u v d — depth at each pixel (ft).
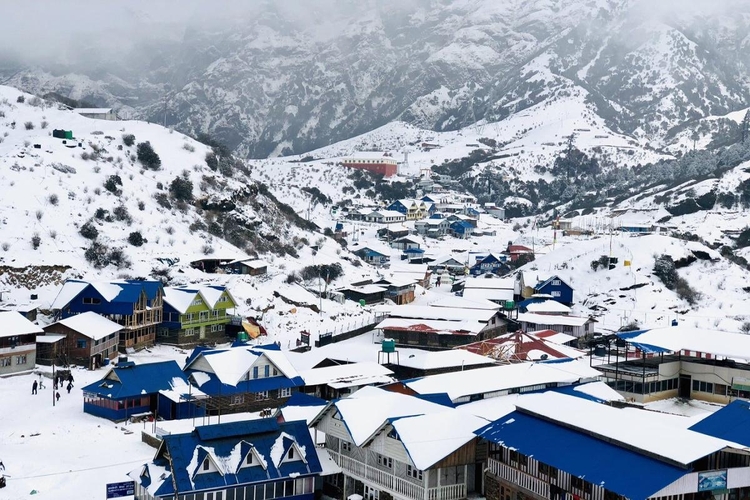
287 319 437.58
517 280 532.32
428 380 254.68
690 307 484.74
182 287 405.18
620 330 440.45
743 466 162.91
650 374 293.43
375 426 199.31
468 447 189.06
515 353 336.70
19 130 605.31
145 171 570.05
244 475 187.62
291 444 196.75
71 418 264.72
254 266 490.49
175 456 184.96
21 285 398.21
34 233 433.48
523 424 189.47
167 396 264.52
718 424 191.62
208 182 595.06
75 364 331.16
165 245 487.61
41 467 215.72
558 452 172.76
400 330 404.77
